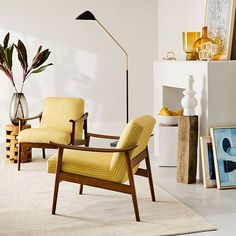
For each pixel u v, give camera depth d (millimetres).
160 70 8523
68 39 9875
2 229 6059
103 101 10078
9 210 6516
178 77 7918
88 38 9930
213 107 7309
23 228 6082
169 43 9672
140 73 10156
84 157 6434
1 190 7117
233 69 7320
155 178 7594
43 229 6062
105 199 6836
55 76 9906
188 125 7320
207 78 7258
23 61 8586
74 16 9844
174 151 8094
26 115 8523
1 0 9609
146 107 10242
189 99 7402
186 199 6840
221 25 7773
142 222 6211
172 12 9492
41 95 9898
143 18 10070
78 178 6352
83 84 10000
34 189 7152
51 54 9852
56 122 8320
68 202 6738
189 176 7359
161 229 6047
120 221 6242
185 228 6062
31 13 9719
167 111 8109
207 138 7281
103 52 10008
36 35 9766
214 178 7242
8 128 8281
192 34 7938
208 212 6465
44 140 7844
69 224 6176
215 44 7555
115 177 6277
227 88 7324
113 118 10133
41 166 8117
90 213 6441
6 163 8297
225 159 7223
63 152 6516
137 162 6520
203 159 7238
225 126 7359
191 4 8852
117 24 10000
